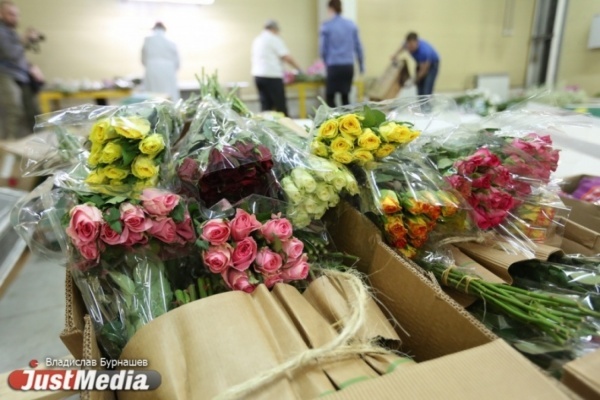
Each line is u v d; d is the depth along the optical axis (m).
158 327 0.50
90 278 0.64
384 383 0.38
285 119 1.19
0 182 1.64
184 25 4.76
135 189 0.64
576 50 4.45
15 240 1.56
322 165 0.71
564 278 0.69
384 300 0.66
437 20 5.54
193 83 4.76
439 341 0.55
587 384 0.38
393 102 0.98
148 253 0.63
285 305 0.56
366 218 0.74
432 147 0.87
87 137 0.76
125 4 4.43
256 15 5.05
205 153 0.69
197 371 0.45
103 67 4.54
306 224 0.71
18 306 1.70
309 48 5.45
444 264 0.72
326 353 0.46
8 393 0.58
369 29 5.30
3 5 2.83
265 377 0.43
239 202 0.69
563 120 1.04
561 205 0.83
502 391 0.37
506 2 5.59
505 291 0.61
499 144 0.86
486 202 0.77
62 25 4.27
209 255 0.60
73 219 0.58
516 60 5.77
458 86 5.90
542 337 0.56
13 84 2.89
